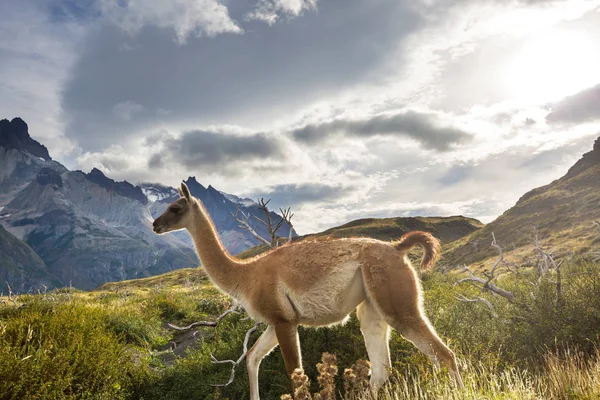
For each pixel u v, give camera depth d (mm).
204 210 7598
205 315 17703
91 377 7754
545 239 52688
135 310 16469
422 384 5480
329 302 6465
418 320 6137
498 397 4527
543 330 6836
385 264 6316
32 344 8195
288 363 6508
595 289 7191
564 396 4727
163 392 8633
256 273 6898
